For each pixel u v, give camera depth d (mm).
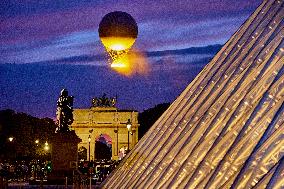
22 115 151750
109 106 194625
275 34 11391
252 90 10062
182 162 11352
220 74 13125
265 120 8766
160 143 13977
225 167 8898
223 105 10945
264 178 7332
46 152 120062
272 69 10016
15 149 144750
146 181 12508
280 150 7766
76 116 194250
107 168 66000
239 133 9133
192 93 14094
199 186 9359
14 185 59031
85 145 192375
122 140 193000
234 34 13906
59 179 59812
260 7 13469
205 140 10664
